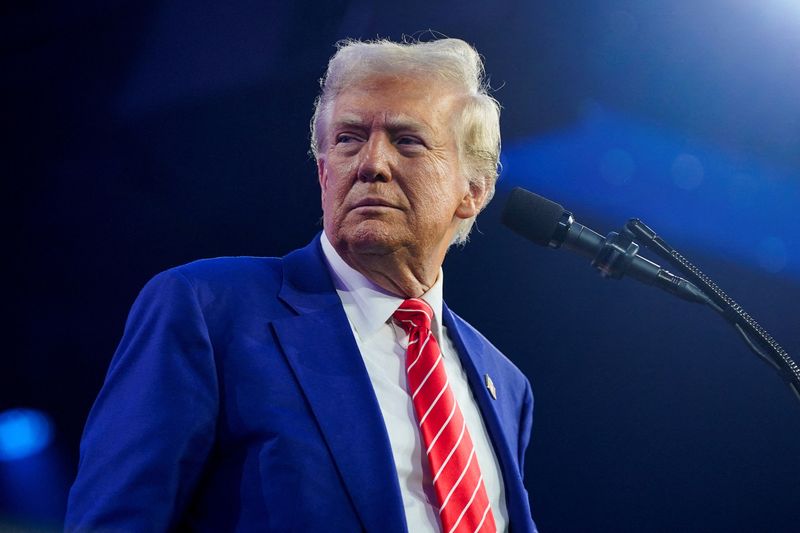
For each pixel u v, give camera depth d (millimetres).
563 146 15039
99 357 15969
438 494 6258
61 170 16047
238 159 15625
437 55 7098
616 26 15000
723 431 14648
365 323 6805
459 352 7480
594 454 14812
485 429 7195
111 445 5805
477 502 6422
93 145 16000
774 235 14664
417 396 6586
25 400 15992
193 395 5973
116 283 15969
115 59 16047
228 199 15578
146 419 5824
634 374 14859
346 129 6828
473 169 7195
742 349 14688
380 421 6215
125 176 15922
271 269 6980
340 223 6727
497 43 15180
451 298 14969
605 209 14914
